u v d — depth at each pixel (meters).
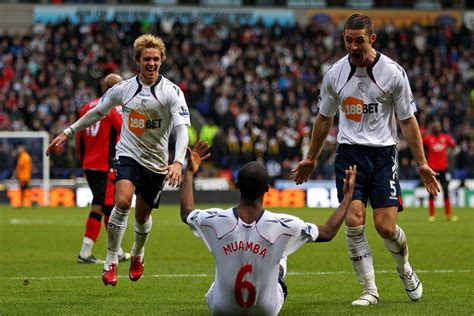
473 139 63.06
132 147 15.35
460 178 55.59
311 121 57.97
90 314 13.47
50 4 73.94
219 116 58.94
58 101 58.06
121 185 15.12
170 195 51.31
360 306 14.04
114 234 15.23
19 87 60.72
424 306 14.05
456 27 77.62
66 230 32.53
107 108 15.45
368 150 13.97
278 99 60.19
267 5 77.31
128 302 14.72
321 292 15.89
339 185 14.14
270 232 11.01
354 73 13.90
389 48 69.50
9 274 18.89
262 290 11.16
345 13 77.38
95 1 75.44
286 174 53.44
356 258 14.31
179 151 14.45
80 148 21.38
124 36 67.69
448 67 70.06
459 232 30.95
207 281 17.58
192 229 11.30
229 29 71.00
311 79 65.88
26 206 50.41
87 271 19.45
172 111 14.99
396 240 14.01
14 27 73.25
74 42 65.12
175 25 69.19
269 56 66.56
